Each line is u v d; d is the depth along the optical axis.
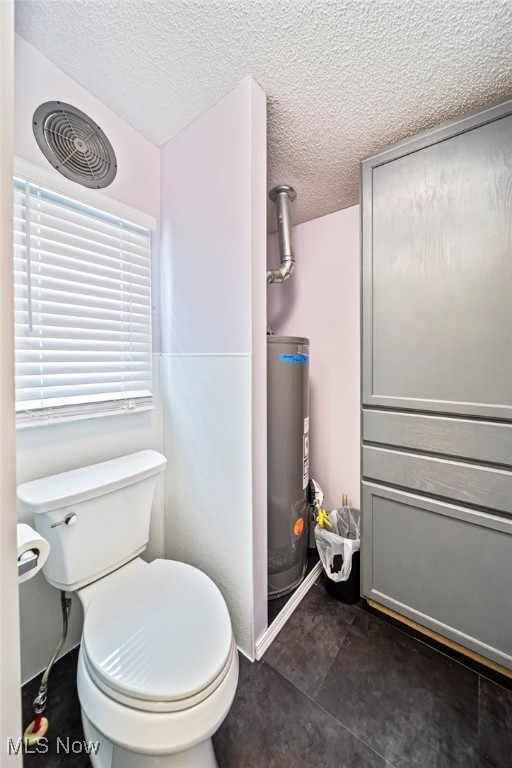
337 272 1.77
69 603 0.97
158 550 1.42
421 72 0.93
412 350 1.14
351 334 1.74
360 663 1.10
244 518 1.11
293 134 1.20
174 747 0.62
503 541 1.00
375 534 1.26
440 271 1.07
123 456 1.26
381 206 1.19
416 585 1.17
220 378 1.16
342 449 1.79
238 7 0.78
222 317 1.14
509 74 0.93
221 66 0.95
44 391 1.02
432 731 0.90
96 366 1.17
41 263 1.00
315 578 1.55
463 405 1.04
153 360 1.39
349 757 0.84
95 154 1.12
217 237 1.14
